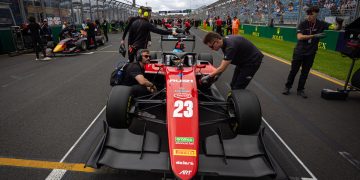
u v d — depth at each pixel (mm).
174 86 2809
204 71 3977
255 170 2180
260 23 20109
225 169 2186
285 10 15391
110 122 2771
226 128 3352
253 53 3453
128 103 2803
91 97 4910
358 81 4723
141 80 3336
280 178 2375
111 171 2539
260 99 4812
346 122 3814
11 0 12508
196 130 2309
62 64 8508
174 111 2467
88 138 3250
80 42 11008
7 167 2637
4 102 4676
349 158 2861
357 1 9922
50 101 4699
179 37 4949
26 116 3994
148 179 2406
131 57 5508
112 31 27203
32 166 2650
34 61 9195
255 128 2676
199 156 2326
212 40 3068
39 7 14531
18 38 11375
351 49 4605
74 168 2607
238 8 27469
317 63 8102
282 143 3166
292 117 3979
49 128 3551
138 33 5293
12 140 3209
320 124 3736
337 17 10570
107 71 7270
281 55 9906
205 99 4027
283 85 5785
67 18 17906
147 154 2316
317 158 2846
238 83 3596
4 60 9484
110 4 29266
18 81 6223
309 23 4590
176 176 1981
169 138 2270
